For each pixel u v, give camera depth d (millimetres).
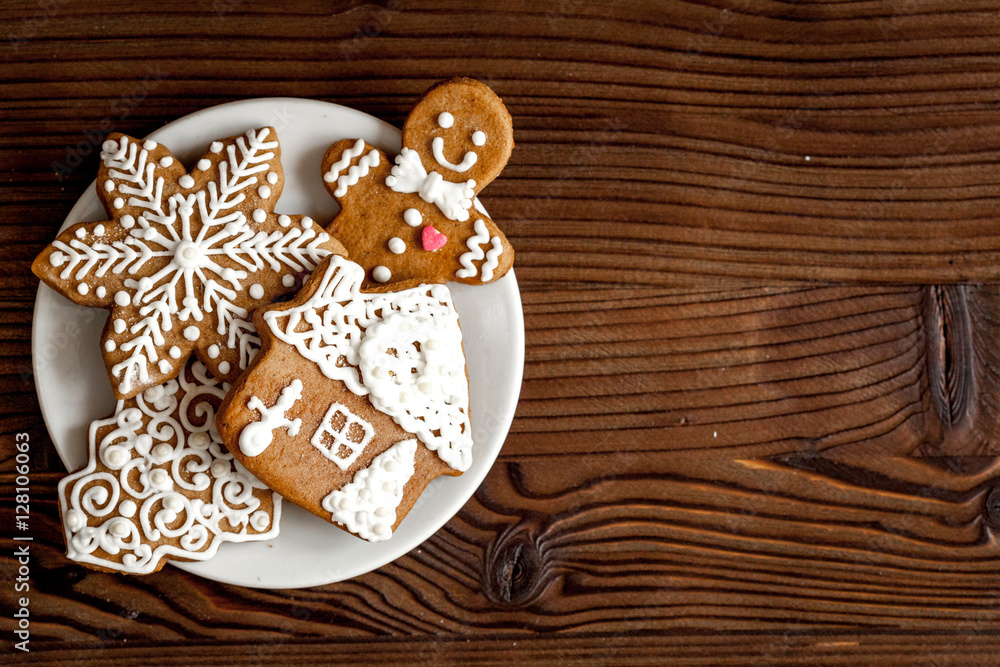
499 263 521
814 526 566
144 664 543
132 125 541
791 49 565
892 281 568
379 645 553
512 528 557
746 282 563
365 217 517
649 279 560
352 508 504
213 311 500
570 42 557
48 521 537
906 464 568
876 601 570
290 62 547
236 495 507
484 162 519
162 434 503
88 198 510
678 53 561
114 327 494
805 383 565
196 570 511
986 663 569
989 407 569
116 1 542
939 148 569
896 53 568
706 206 561
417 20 552
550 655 559
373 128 522
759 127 564
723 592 565
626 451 560
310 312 497
